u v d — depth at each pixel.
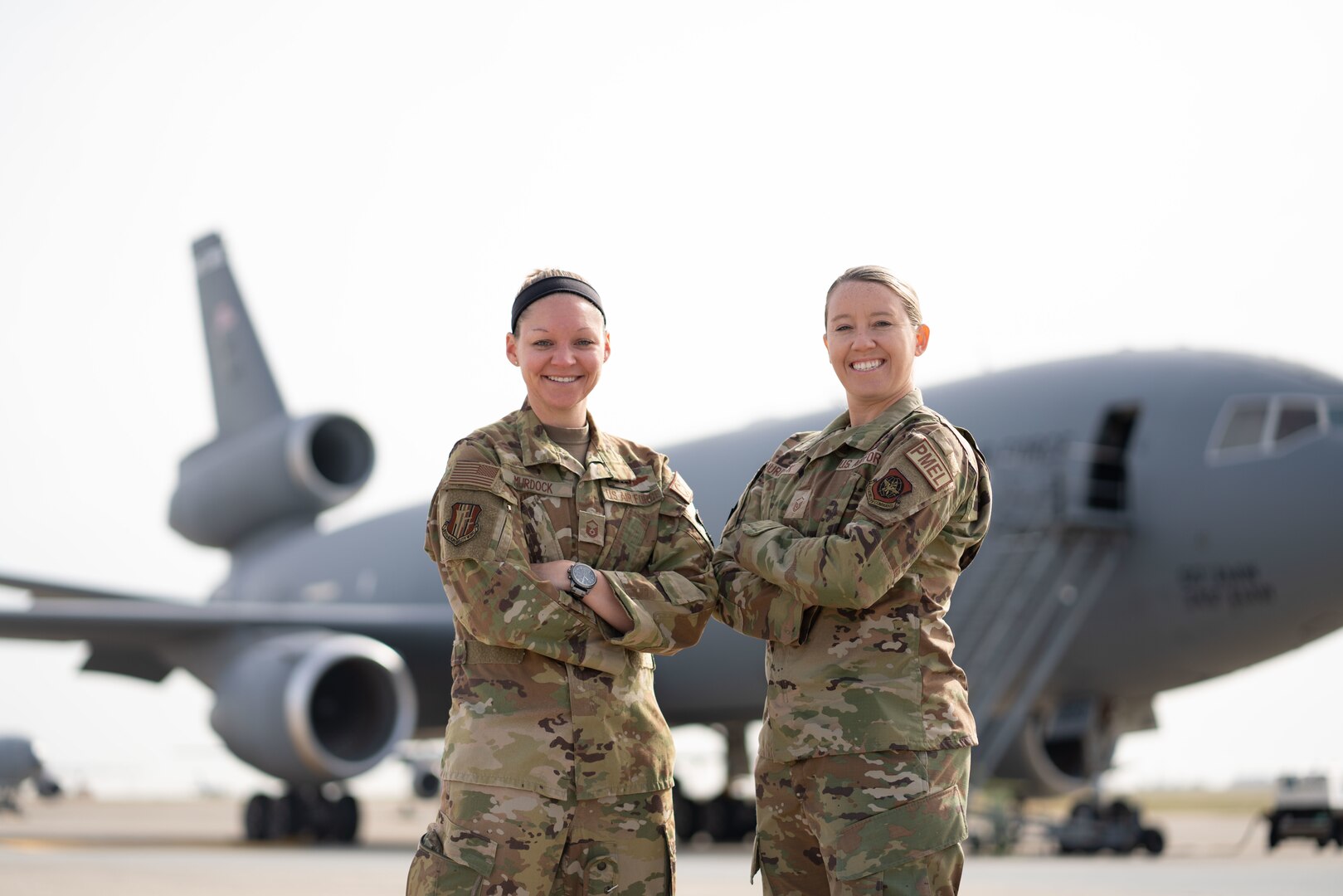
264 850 16.28
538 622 3.58
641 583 3.73
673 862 3.82
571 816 3.62
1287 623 12.05
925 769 3.52
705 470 14.99
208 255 24.62
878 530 3.49
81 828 28.33
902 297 3.83
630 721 3.73
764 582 3.74
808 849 3.71
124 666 19.58
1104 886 9.27
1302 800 15.28
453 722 3.73
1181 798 65.06
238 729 15.08
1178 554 12.45
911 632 3.61
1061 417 13.12
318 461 22.61
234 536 23.77
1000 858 13.72
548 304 3.86
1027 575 12.86
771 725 3.74
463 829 3.58
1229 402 12.48
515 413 3.97
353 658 14.98
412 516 19.81
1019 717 12.83
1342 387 12.23
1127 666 13.09
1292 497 11.82
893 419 3.80
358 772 14.83
